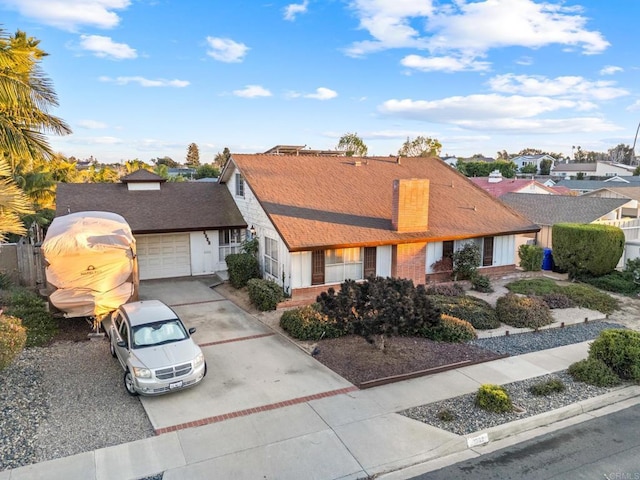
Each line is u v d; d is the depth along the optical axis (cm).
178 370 1017
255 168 2238
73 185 2355
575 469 782
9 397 984
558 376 1158
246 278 2006
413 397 1035
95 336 1392
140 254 2181
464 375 1159
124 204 2252
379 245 1838
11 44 1373
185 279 2228
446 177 2631
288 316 1488
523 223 2238
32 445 823
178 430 883
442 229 2016
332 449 829
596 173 9544
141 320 1129
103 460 784
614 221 2631
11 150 1435
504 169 7750
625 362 1137
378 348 1309
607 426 936
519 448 854
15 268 1870
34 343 1314
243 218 2320
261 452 816
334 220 1917
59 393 1031
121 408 969
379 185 2345
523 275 2228
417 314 1162
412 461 803
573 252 2116
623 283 2014
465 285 2027
